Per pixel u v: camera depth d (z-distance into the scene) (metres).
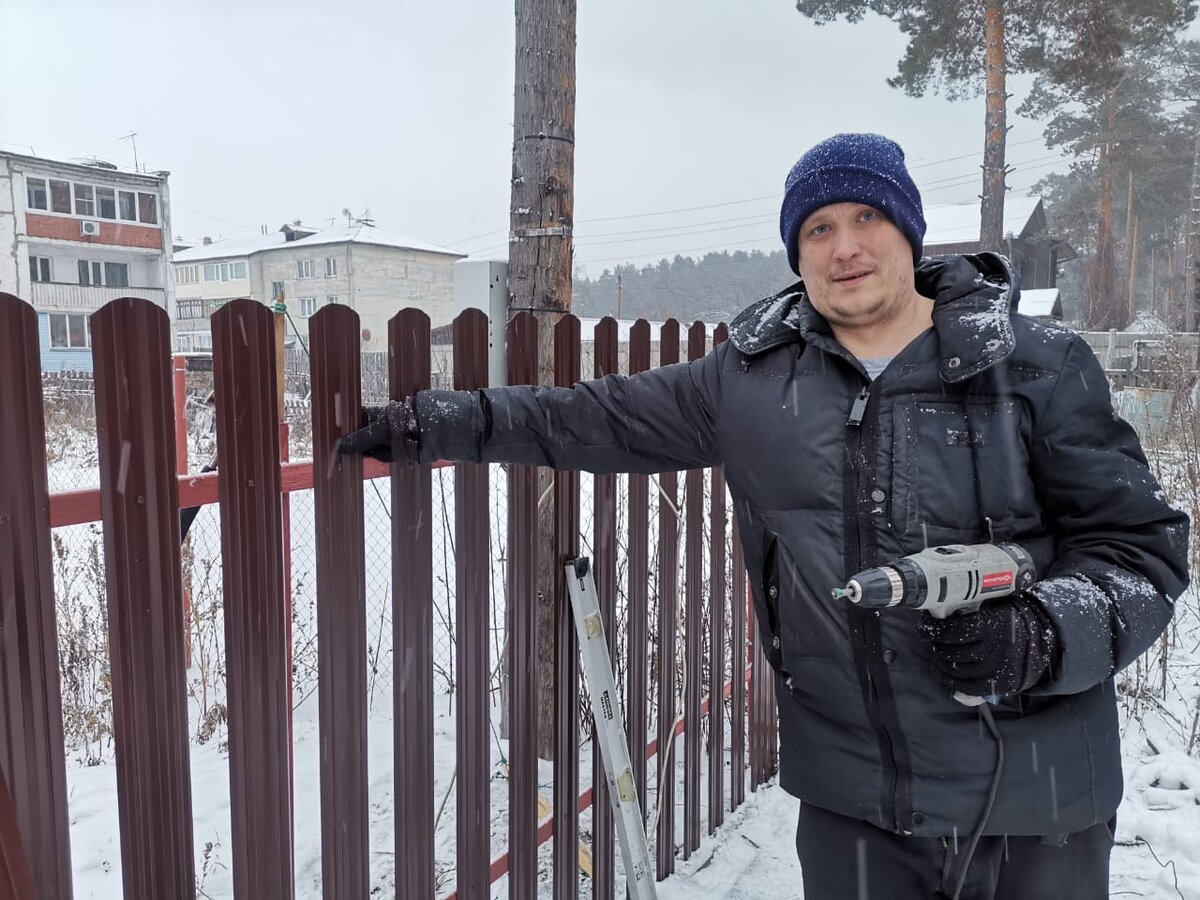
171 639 1.46
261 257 55.28
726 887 2.83
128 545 1.39
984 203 16.53
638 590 2.68
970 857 1.49
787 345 1.63
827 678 1.55
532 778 2.30
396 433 1.74
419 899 2.00
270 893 1.67
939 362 1.48
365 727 1.84
